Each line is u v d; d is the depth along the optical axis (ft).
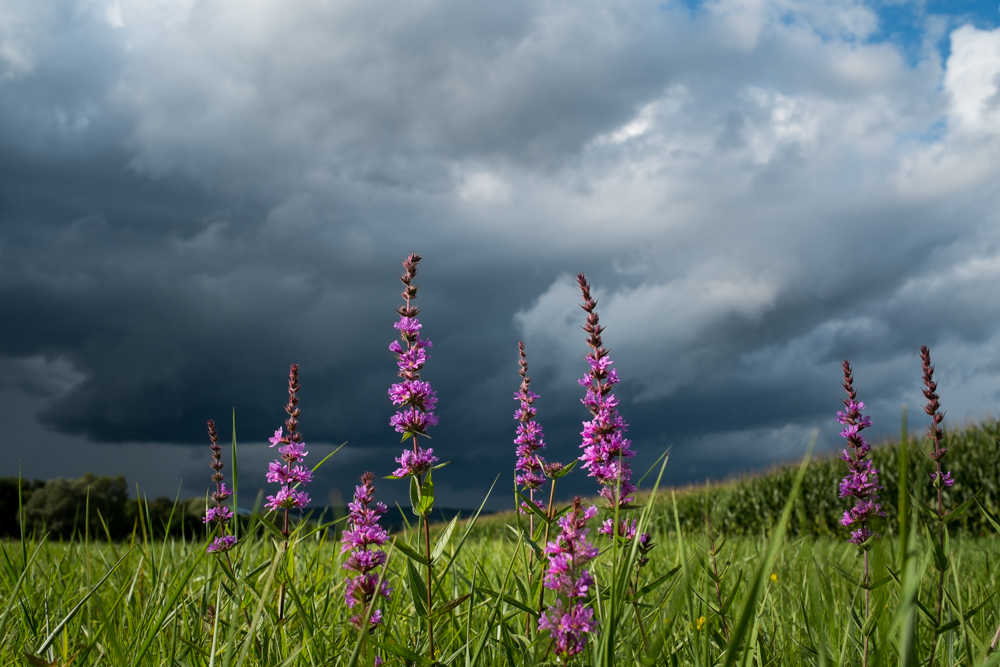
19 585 10.73
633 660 8.14
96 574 16.07
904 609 4.33
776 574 16.83
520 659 9.02
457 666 10.02
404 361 9.93
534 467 12.03
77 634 11.54
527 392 12.53
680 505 60.95
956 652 9.70
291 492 11.19
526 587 10.95
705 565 7.82
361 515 10.32
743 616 4.70
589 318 10.45
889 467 57.88
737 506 76.54
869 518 10.41
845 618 11.74
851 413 11.53
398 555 13.61
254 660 10.32
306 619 9.99
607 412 9.77
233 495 11.27
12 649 10.71
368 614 7.82
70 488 107.65
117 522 106.63
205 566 15.34
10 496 113.80
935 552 9.82
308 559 15.02
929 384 11.45
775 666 9.77
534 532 10.84
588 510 8.40
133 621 11.59
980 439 64.08
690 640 9.61
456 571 13.85
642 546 9.95
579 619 7.98
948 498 56.65
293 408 11.73
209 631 11.81
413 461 9.12
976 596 14.12
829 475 71.05
